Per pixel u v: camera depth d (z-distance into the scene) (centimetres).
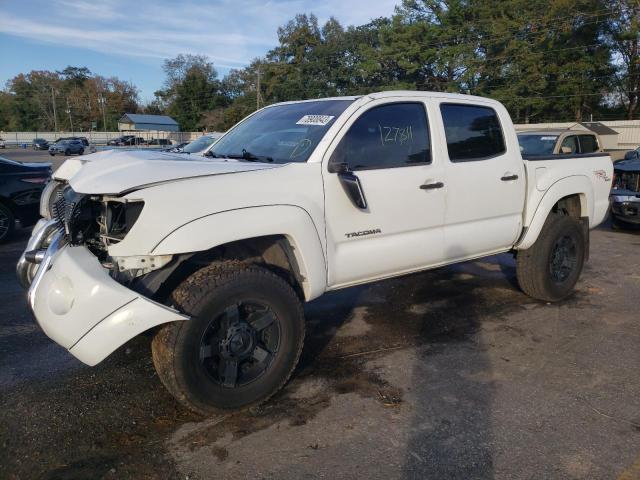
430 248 422
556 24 4331
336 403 340
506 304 539
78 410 330
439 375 379
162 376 298
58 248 323
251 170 324
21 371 383
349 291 579
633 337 453
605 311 521
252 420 320
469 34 4809
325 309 521
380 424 315
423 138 416
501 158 468
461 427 312
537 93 4550
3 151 5738
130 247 285
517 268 532
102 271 289
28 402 339
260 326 325
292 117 416
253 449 291
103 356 280
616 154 2591
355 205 362
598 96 4672
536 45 4475
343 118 372
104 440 299
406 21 5119
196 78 8512
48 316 287
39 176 865
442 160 422
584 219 557
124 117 8181
